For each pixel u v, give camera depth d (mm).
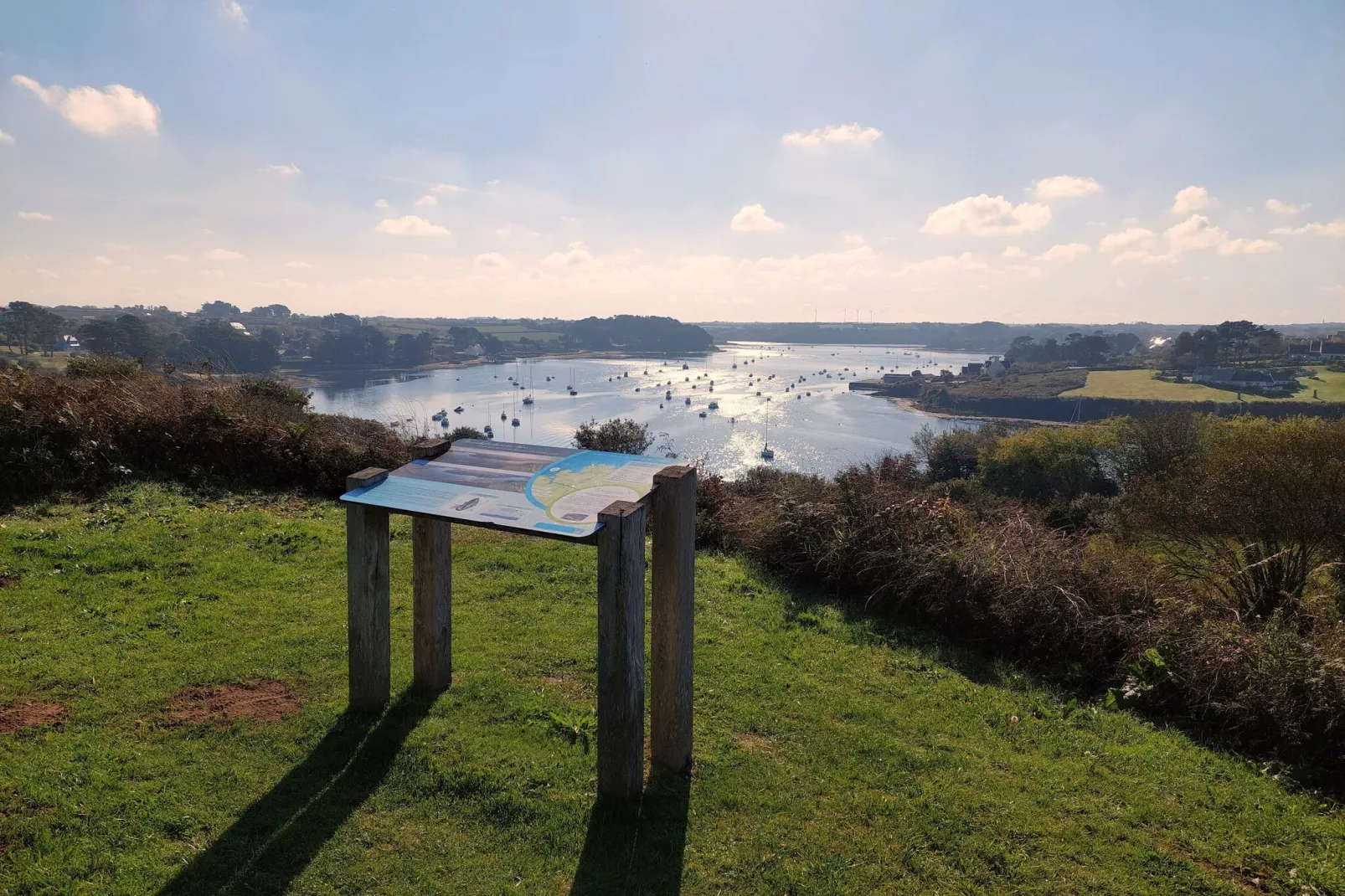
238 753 4078
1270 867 3766
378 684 4535
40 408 8711
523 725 4562
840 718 5035
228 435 9672
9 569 6125
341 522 8570
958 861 3664
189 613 5746
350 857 3377
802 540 8016
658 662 4133
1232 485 9508
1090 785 4426
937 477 48625
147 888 3100
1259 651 5543
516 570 7348
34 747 3910
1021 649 6500
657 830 3723
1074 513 14406
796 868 3527
